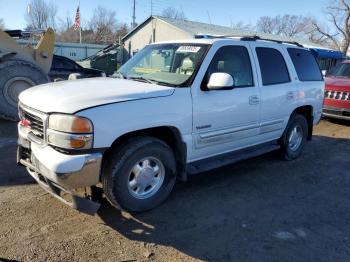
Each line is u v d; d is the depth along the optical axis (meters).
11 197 4.26
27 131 3.83
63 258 3.16
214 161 4.70
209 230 3.74
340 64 10.87
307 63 6.26
